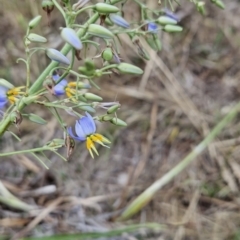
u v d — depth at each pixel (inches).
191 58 177.9
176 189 148.3
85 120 73.4
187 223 142.4
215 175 152.0
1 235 133.0
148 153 154.8
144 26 83.2
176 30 80.8
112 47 73.0
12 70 161.6
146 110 162.9
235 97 171.0
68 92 73.6
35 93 72.9
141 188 146.9
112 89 163.2
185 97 166.6
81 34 72.6
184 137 159.3
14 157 148.1
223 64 178.2
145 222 142.4
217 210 146.6
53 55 70.2
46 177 146.2
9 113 74.2
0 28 168.2
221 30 185.3
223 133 160.4
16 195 141.1
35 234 134.6
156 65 167.9
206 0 188.7
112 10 69.9
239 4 192.7
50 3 73.6
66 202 141.6
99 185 147.4
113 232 126.1
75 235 122.4
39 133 152.7
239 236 140.0
